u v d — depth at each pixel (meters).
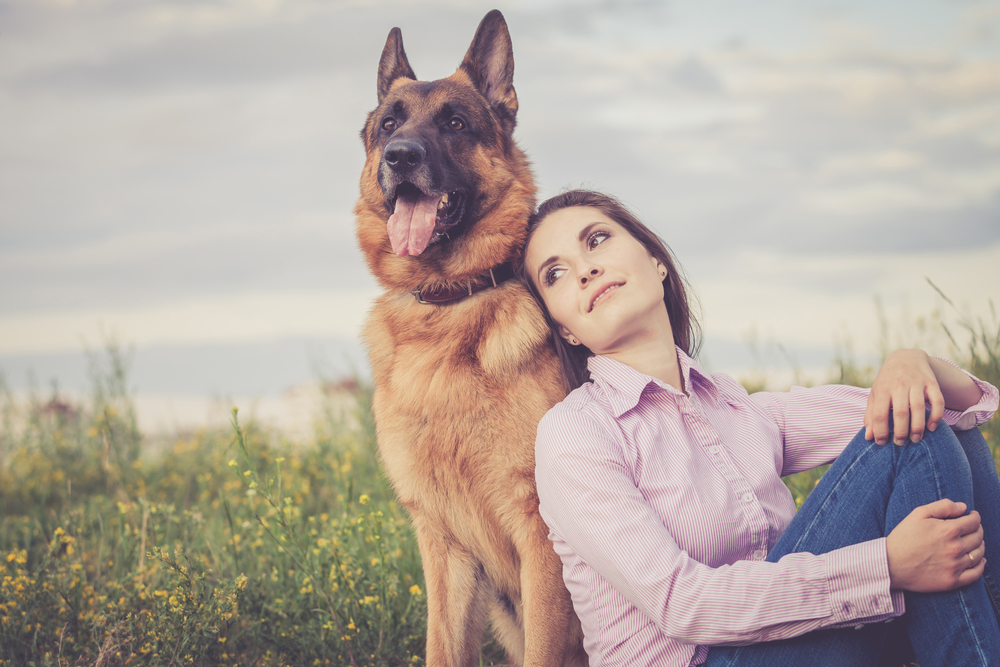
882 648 1.88
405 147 2.93
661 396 2.04
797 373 4.53
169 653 2.54
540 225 2.46
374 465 4.70
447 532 2.80
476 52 3.54
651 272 2.19
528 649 2.49
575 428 1.95
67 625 2.71
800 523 1.88
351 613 2.87
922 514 1.66
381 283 3.17
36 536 3.80
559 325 2.58
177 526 3.77
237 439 2.72
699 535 1.86
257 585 3.04
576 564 2.05
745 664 1.75
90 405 6.33
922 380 1.86
